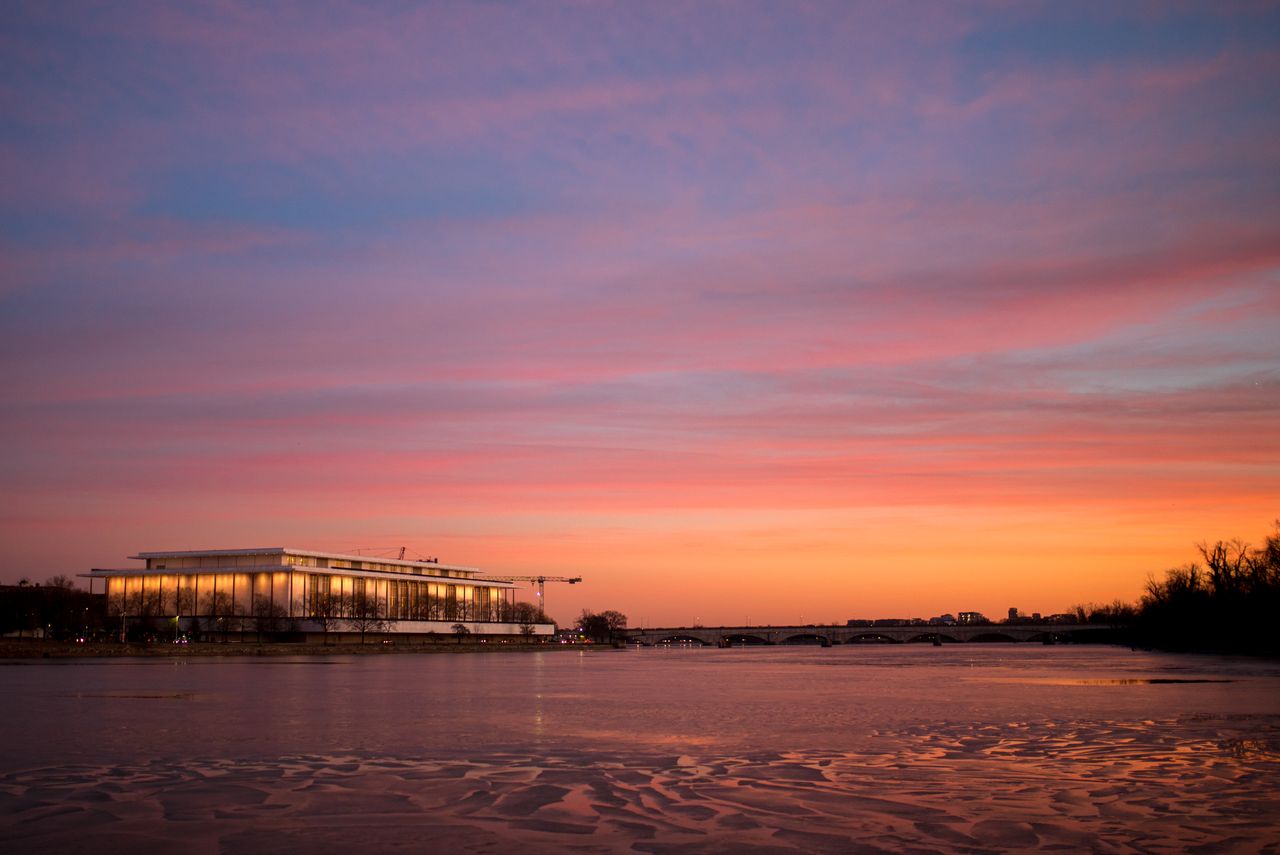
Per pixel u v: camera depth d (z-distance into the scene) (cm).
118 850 2747
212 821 3078
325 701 7731
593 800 3388
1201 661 17188
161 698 7988
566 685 10431
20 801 3384
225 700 7788
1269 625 19625
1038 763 4166
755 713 6619
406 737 5141
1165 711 6538
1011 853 2684
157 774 3916
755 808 3247
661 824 3023
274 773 3944
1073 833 2888
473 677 12375
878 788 3591
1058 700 7625
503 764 4181
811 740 5016
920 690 9231
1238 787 3572
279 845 2792
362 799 3409
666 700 7894
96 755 4450
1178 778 3766
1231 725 5609
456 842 2817
